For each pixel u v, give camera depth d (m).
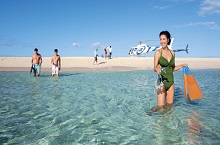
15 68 26.12
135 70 24.91
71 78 16.77
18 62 31.91
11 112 6.67
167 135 4.73
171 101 7.03
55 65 18.30
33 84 13.12
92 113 6.56
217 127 5.18
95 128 5.24
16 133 4.93
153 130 5.06
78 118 6.05
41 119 5.96
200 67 29.97
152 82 14.20
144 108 7.15
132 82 14.20
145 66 29.95
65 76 18.45
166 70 6.86
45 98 8.80
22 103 7.89
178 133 4.83
